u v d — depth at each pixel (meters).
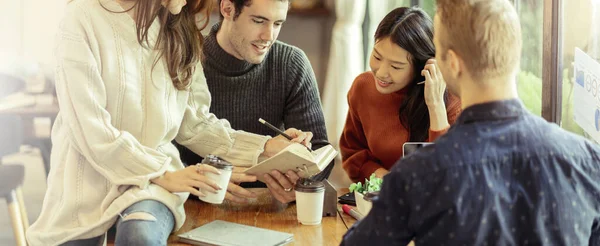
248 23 2.15
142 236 1.56
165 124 1.83
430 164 1.18
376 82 2.22
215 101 2.36
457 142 1.21
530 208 1.19
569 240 1.21
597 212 1.24
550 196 1.19
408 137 2.34
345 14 2.78
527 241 1.19
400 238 1.21
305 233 1.78
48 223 1.75
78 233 1.69
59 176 1.76
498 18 1.22
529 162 1.20
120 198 1.68
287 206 2.03
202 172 1.74
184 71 1.92
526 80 2.60
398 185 1.19
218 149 2.07
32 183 3.05
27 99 3.04
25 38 3.02
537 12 2.55
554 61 2.26
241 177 1.95
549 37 2.25
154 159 1.74
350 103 2.45
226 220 1.88
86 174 1.74
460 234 1.17
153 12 1.77
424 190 1.18
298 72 2.41
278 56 2.39
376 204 1.22
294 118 2.41
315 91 2.46
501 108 1.23
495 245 1.18
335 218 1.92
